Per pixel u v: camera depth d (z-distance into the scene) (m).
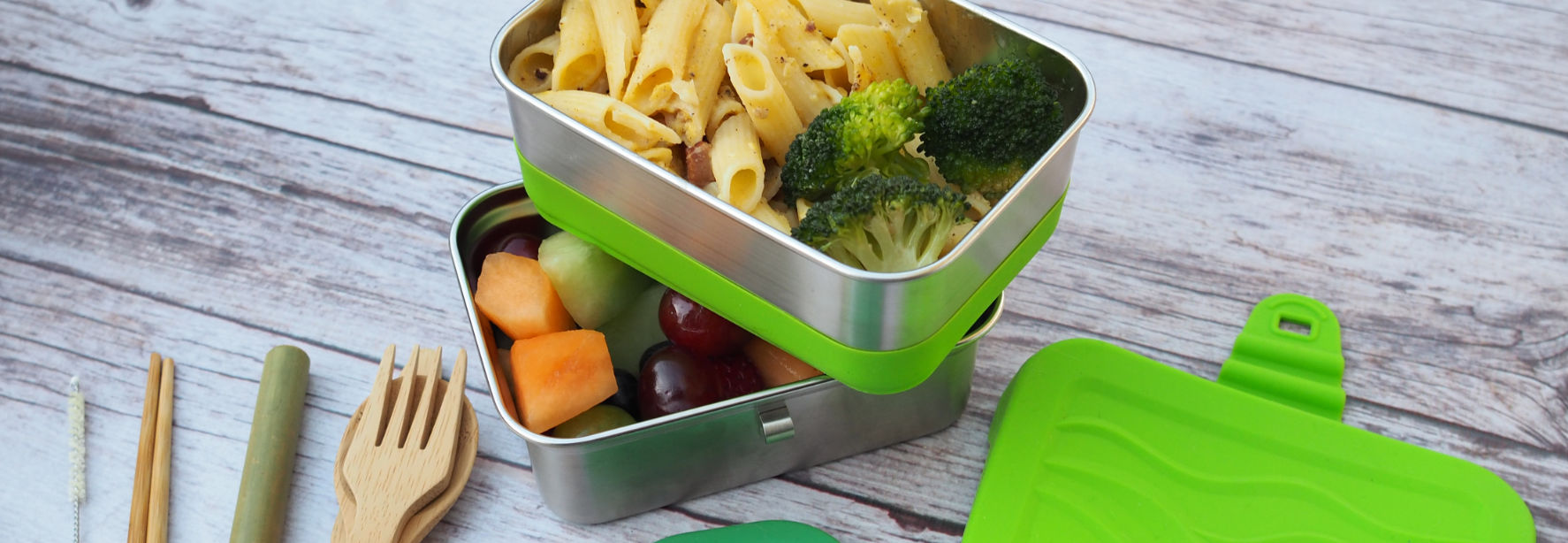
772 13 1.21
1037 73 1.15
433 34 1.85
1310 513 1.26
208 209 1.63
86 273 1.56
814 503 1.35
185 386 1.44
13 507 1.34
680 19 1.21
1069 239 1.59
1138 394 1.35
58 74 1.80
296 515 1.32
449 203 1.64
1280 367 1.44
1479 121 1.74
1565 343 1.49
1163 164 1.67
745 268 1.09
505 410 1.16
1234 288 1.54
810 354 1.13
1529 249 1.59
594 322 1.30
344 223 1.61
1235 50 1.82
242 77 1.79
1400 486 1.28
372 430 1.29
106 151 1.70
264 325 1.50
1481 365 1.46
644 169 1.07
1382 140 1.71
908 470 1.38
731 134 1.18
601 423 1.26
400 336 1.49
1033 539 1.25
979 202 1.18
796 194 1.17
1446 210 1.63
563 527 1.33
